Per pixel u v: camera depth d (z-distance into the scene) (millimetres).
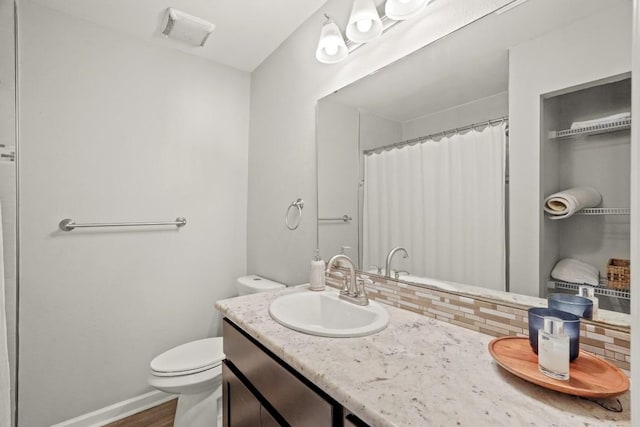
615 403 585
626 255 712
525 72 883
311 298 1312
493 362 757
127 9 1594
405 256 1211
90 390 1661
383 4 1253
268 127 2062
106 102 1720
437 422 534
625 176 715
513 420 538
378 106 1306
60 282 1579
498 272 942
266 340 900
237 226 2236
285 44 1895
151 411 1793
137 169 1817
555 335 636
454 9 1043
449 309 1047
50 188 1552
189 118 2021
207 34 1782
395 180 1253
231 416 1126
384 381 667
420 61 1149
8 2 1431
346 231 1466
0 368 1102
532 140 870
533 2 867
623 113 717
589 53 769
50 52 1559
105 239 1713
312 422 747
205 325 2072
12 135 1444
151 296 1862
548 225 840
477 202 998
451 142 1066
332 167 1538
